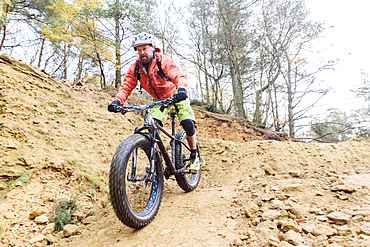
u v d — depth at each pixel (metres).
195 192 3.11
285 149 5.81
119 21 11.16
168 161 2.65
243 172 5.13
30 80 4.66
